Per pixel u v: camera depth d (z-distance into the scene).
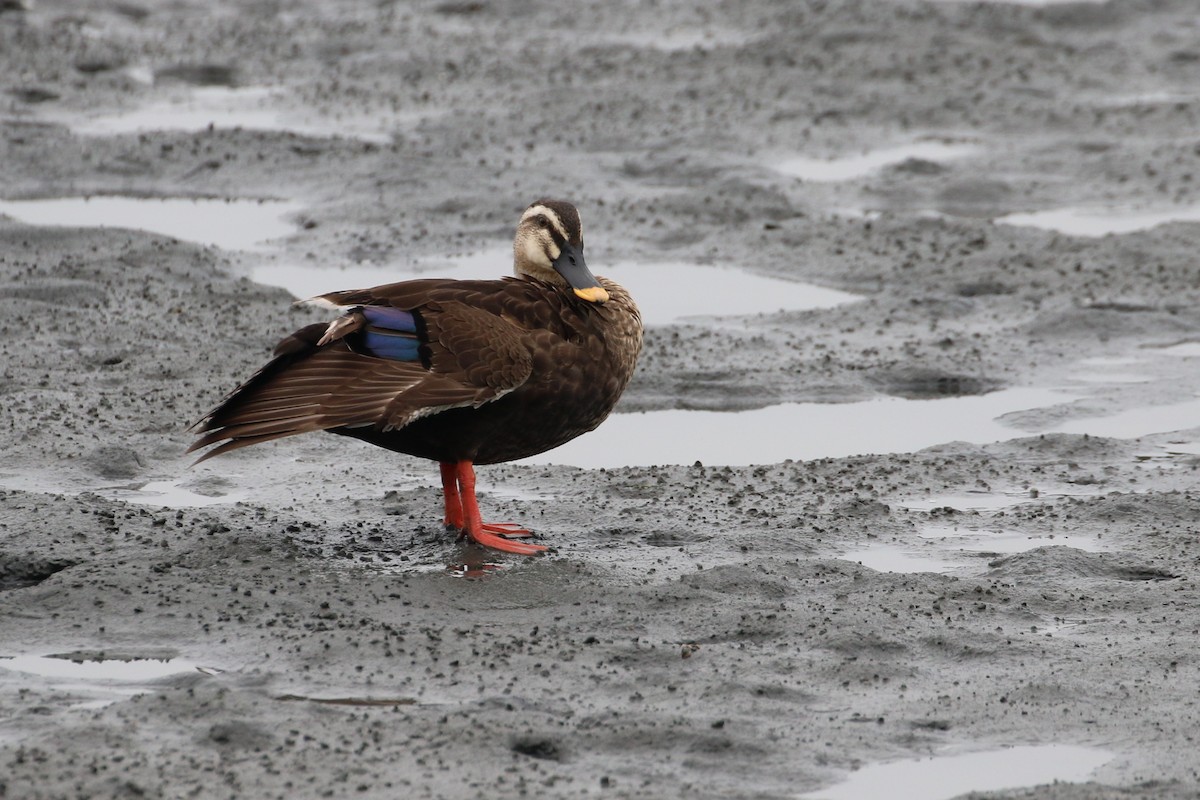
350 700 9.05
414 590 10.80
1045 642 9.94
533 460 14.45
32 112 29.55
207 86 32.56
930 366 17.14
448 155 26.50
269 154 26.05
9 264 19.84
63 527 11.68
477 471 13.91
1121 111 30.17
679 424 15.62
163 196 24.47
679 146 27.59
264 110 30.25
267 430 10.55
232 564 11.15
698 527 12.28
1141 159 26.83
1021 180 25.88
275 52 35.59
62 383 15.87
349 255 21.50
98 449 13.83
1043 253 21.42
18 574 11.09
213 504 12.88
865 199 24.78
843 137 28.45
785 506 12.86
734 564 11.21
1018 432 15.27
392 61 34.06
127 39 36.38
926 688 9.33
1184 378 16.86
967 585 10.87
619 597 10.71
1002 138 28.69
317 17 39.84
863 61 33.59
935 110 30.22
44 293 18.70
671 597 10.66
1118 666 9.55
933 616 10.38
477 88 31.97
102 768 8.04
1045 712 8.96
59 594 10.49
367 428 11.56
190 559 11.22
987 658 9.71
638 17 39.41
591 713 8.85
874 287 20.62
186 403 15.35
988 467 13.98
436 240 22.17
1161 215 23.89
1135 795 7.98
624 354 12.05
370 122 29.23
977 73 33.03
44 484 13.23
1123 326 18.56
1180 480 13.58
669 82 32.19
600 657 9.67
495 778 8.07
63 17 38.56
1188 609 10.48
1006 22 36.97
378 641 9.78
